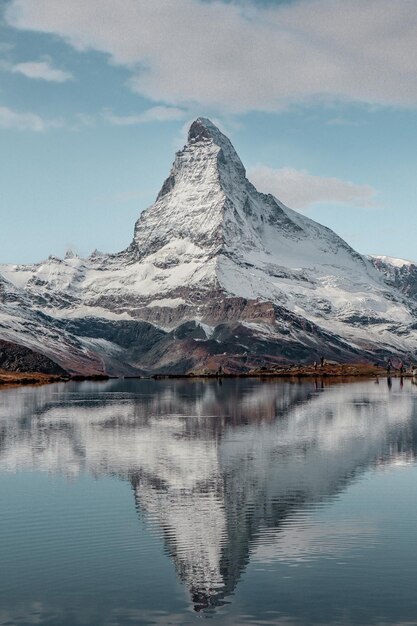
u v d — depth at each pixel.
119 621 48.84
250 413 190.25
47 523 70.69
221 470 99.06
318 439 132.25
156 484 89.38
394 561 58.66
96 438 134.62
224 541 64.50
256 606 50.75
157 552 61.81
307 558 59.78
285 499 80.19
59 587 54.19
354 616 48.84
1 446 123.50
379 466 101.12
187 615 49.44
